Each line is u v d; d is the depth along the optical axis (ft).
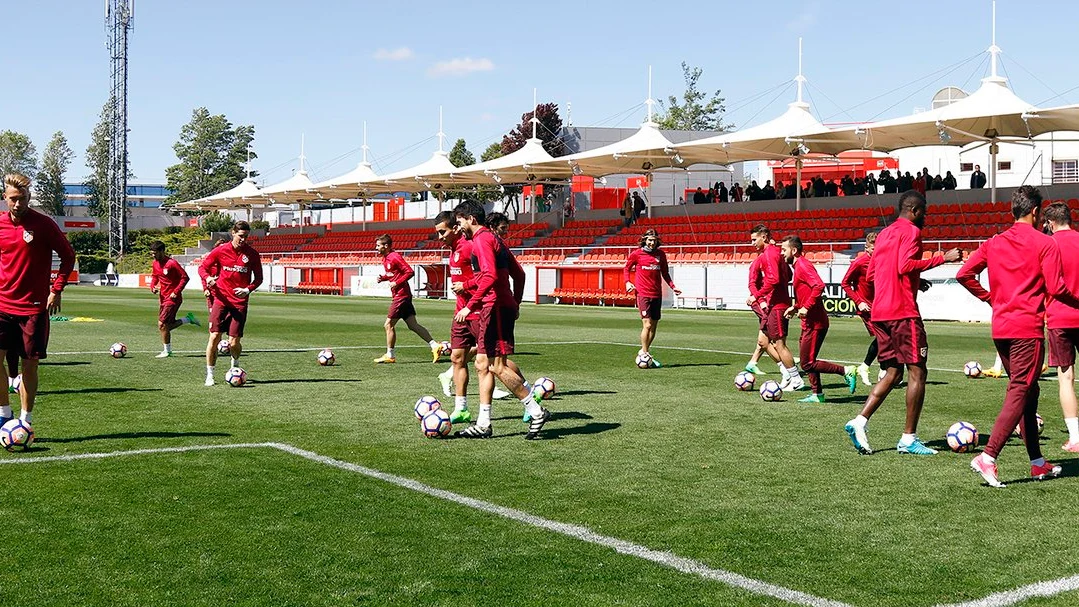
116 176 248.11
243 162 390.21
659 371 43.39
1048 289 20.63
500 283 25.94
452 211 29.19
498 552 15.96
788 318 36.70
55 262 218.59
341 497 19.49
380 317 88.22
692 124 312.09
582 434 26.96
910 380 23.77
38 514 18.02
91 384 37.32
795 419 29.68
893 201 126.93
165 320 48.24
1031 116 101.14
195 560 15.46
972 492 20.15
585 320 86.33
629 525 17.61
